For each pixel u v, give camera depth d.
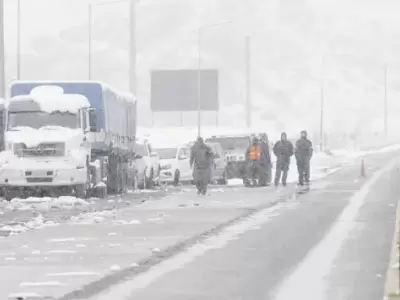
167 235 40.28
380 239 38.06
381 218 47.81
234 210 54.34
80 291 25.61
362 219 47.34
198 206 58.09
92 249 35.38
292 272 29.03
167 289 25.94
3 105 67.94
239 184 90.44
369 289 25.64
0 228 44.12
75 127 65.38
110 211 54.16
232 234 40.66
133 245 36.59
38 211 54.94
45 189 66.31
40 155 64.19
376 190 72.56
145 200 64.75
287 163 83.25
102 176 69.31
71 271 29.50
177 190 79.75
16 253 34.31
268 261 31.67
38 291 25.64
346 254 33.34
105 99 68.81
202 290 25.73
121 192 74.00
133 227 44.16
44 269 30.02
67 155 64.12
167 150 91.19
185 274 28.78
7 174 63.94
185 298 24.45
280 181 93.00
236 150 93.69
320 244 36.53
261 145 83.88
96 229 43.34
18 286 26.55
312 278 27.75
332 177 97.88
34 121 65.56
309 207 55.97
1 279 27.88
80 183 64.44
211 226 44.31
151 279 27.80
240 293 25.17
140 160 81.38
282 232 41.34
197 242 37.59
